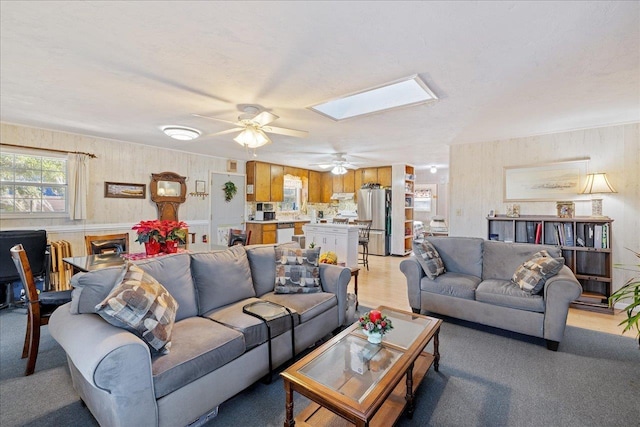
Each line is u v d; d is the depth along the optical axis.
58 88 2.62
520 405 1.88
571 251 3.75
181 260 2.27
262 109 3.10
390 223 7.46
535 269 2.80
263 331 2.03
